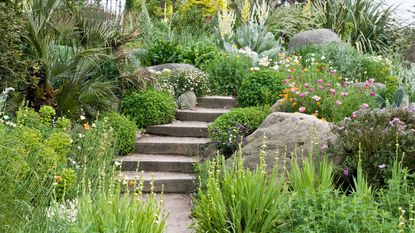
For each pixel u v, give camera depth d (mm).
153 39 15297
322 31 15266
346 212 4555
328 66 11719
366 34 16484
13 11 8125
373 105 9070
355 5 16797
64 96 8820
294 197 5000
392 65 13055
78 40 9391
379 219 4820
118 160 8617
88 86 8898
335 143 6840
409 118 7078
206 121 10422
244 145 7961
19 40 8547
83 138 7441
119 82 9914
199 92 11383
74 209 4883
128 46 13438
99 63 9336
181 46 13609
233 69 11984
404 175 5629
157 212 4828
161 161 8695
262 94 10227
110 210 4445
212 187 5613
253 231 5285
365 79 12367
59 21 8789
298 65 11695
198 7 21891
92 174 6230
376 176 6387
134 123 9336
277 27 17688
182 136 9820
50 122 8227
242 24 16922
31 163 5070
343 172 6535
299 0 22312
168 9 21469
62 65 8734
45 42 8688
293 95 9289
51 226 4121
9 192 4207
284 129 7590
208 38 15719
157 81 10656
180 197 7980
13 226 3973
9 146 4844
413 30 16609
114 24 10438
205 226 5551
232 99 11055
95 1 10617
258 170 5625
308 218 4609
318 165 6641
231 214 5441
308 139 7266
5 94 7090
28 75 8430
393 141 6496
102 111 9281
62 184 5430
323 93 9203
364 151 6547
